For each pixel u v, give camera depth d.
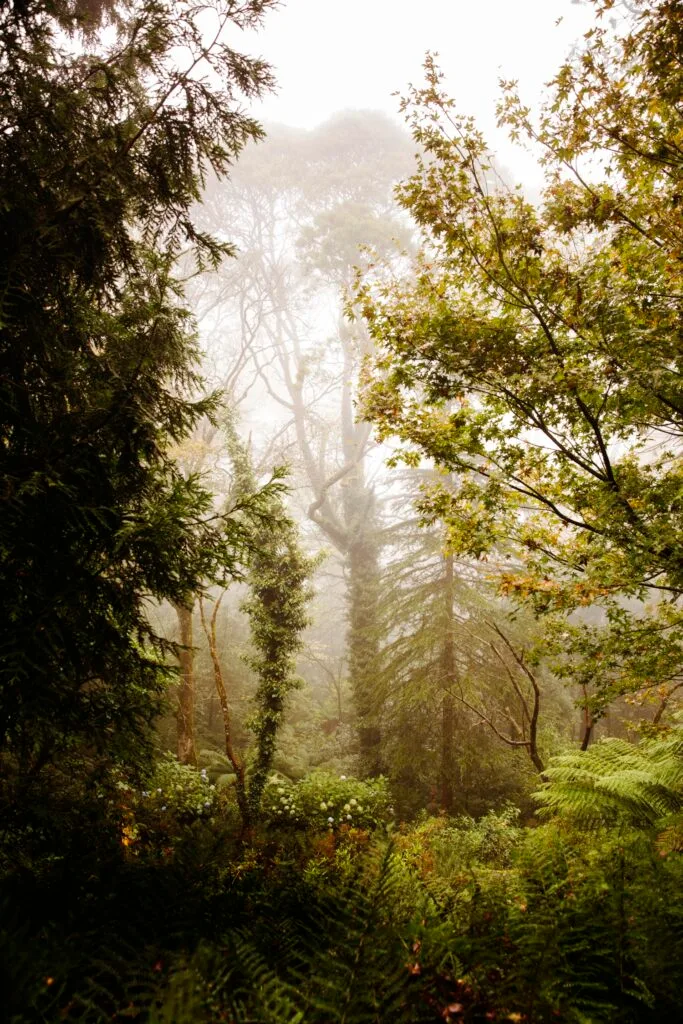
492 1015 1.66
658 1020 1.74
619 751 6.32
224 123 3.81
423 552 12.89
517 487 4.44
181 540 3.55
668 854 2.93
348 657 17.00
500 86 3.76
